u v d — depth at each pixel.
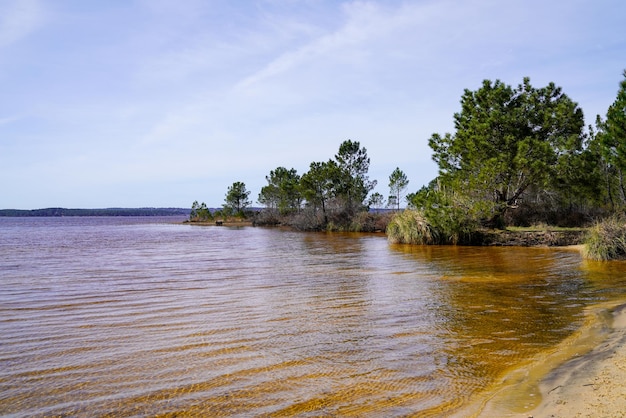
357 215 47.94
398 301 10.33
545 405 4.62
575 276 13.54
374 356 6.52
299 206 65.62
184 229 63.44
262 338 7.46
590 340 7.02
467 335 7.51
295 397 5.11
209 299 10.80
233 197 90.88
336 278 14.00
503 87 26.91
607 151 18.97
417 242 26.94
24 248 28.17
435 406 4.81
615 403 4.44
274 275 14.83
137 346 7.08
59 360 6.44
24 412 4.79
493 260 18.11
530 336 7.40
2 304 10.34
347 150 53.31
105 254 23.59
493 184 25.52
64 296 11.31
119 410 4.82
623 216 21.39
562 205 30.73
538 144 23.88
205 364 6.23
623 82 17.61
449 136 27.86
